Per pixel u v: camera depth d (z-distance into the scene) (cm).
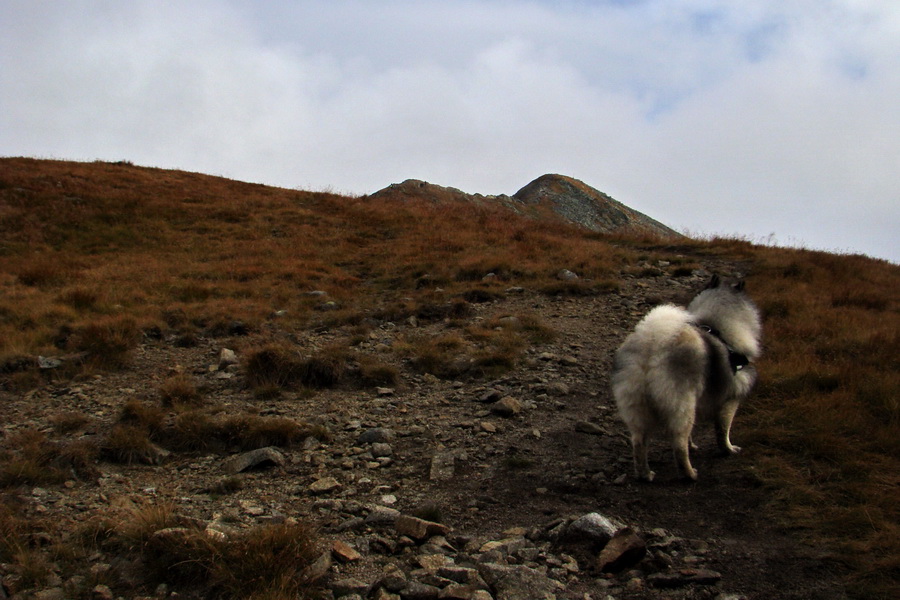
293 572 381
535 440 640
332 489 540
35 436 631
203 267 1608
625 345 540
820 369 727
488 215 2455
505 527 471
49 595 370
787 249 1827
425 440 650
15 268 1547
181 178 2900
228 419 671
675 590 382
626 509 489
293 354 864
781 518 459
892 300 1250
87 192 2300
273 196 2641
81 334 973
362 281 1510
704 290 605
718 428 565
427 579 389
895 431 561
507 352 912
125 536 432
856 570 393
